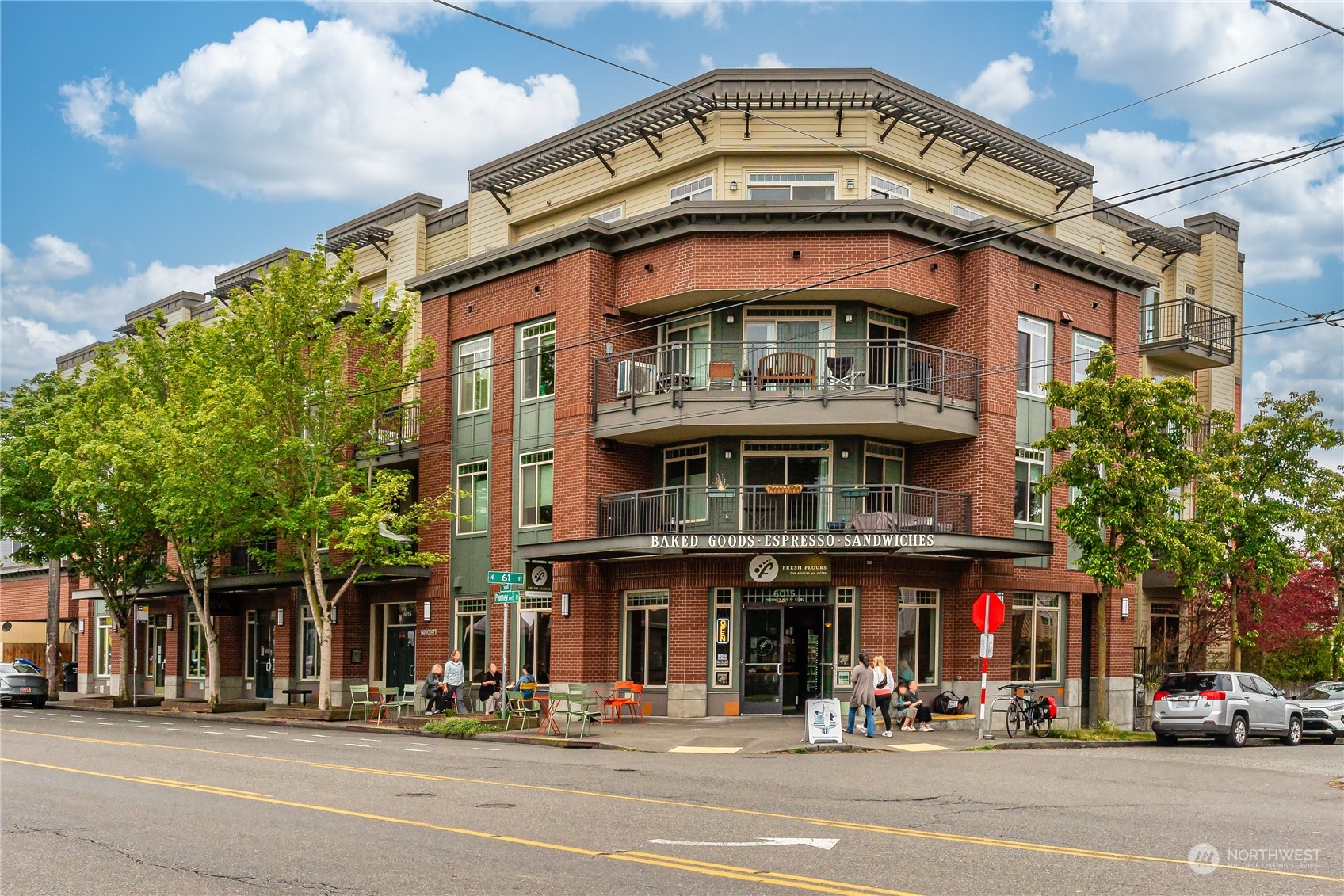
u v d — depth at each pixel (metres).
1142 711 33.25
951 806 14.39
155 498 38.22
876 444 30.14
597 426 30.66
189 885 9.52
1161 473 26.94
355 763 19.33
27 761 19.42
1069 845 11.58
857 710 26.61
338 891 9.27
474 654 34.22
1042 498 31.70
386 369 34.47
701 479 30.38
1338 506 32.56
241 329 34.06
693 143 31.73
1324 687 32.31
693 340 30.88
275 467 33.81
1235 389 42.62
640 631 30.75
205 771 17.83
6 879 9.77
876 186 30.98
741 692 29.09
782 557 28.67
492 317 34.38
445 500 34.69
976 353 29.94
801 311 29.89
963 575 30.20
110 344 45.38
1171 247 40.38
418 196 40.38
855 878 9.80
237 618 46.38
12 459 41.16
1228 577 33.84
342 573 36.09
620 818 13.04
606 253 31.34
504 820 12.81
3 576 63.91
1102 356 27.81
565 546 29.94
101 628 54.53
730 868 10.14
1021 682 30.14
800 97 30.77
